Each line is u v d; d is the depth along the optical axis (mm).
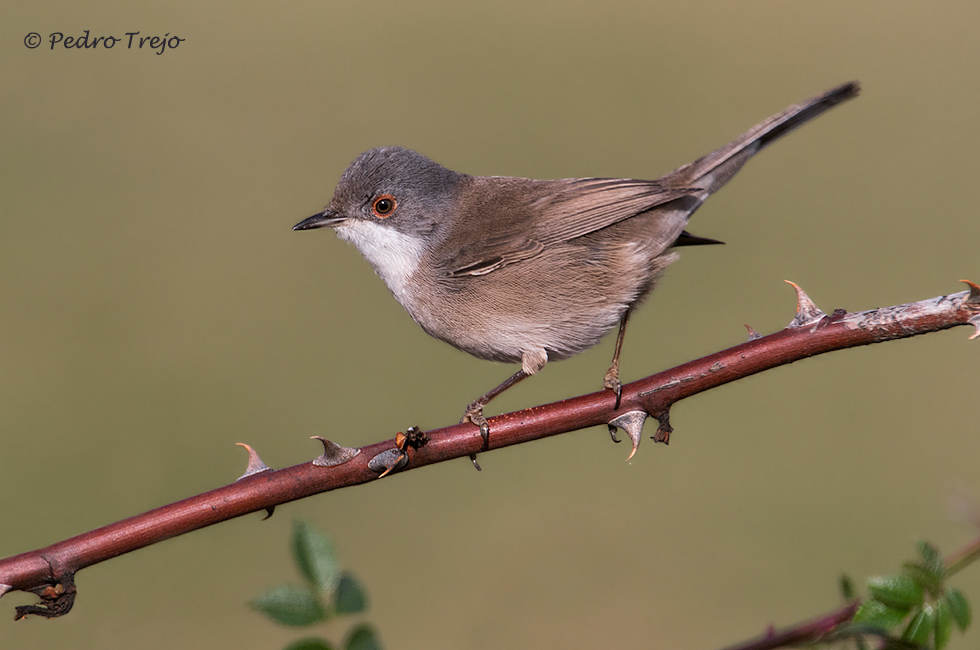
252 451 6613
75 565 5930
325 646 4293
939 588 4207
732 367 7016
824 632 4176
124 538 6051
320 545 4520
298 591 4402
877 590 4195
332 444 6488
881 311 6645
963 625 4203
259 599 4359
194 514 6219
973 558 4273
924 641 4129
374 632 4324
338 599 4398
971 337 6141
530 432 7168
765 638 4227
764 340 6984
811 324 6895
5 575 5777
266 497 6391
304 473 6488
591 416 7234
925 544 4316
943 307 6355
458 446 7090
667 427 7270
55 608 5867
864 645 4180
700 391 7168
